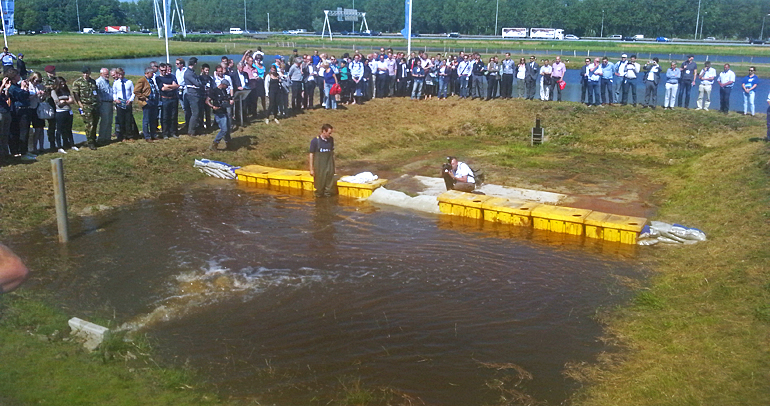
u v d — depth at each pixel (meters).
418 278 9.37
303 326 7.74
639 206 13.80
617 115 22.11
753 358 6.62
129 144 16.11
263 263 9.83
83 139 16.53
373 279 9.28
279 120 20.23
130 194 13.52
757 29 106.56
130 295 8.52
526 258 10.40
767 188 12.96
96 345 6.77
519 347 7.30
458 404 6.07
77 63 47.03
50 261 9.67
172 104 16.97
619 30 115.25
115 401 5.51
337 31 144.75
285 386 6.32
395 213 12.99
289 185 14.91
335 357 6.99
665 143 19.91
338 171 16.97
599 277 9.57
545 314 8.22
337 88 22.16
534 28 116.62
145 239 10.85
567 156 19.38
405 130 21.92
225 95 16.67
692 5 110.81
